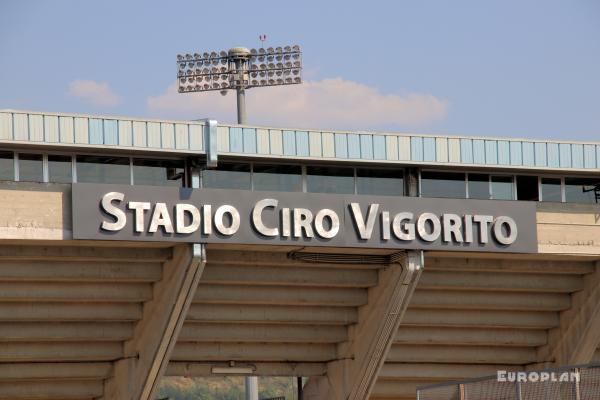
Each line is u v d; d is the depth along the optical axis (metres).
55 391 63.25
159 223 56.03
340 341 65.50
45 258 56.44
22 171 55.47
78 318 59.81
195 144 56.94
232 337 63.38
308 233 58.19
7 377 61.41
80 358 61.91
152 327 59.75
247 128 57.88
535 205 62.06
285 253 60.25
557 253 62.62
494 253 61.47
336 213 58.78
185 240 56.44
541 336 68.25
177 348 63.38
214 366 64.75
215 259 59.09
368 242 59.09
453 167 61.31
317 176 60.19
